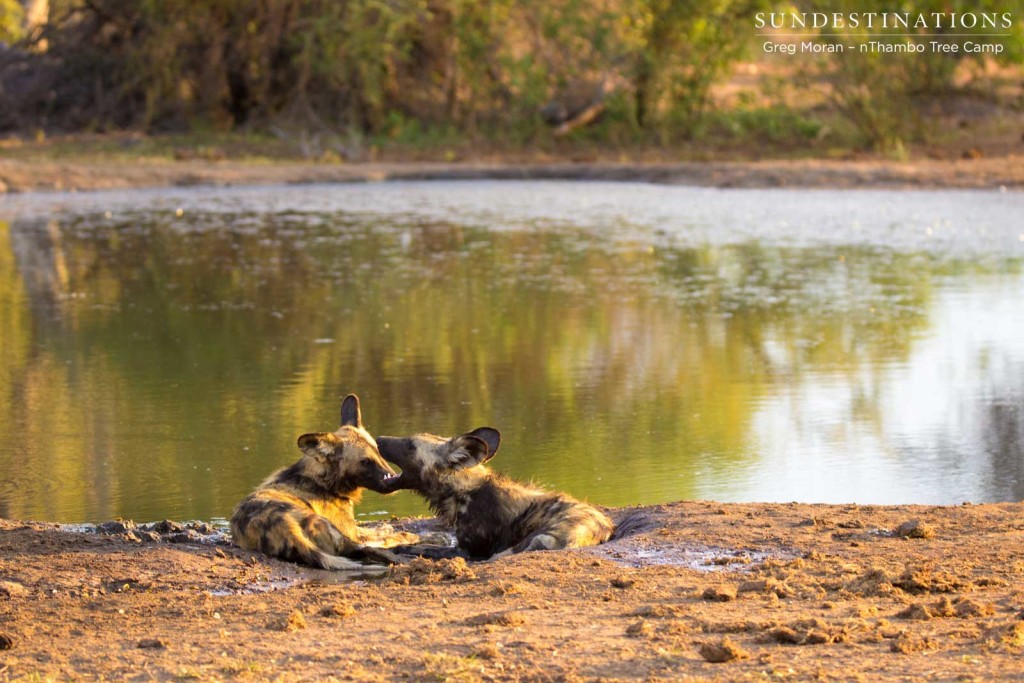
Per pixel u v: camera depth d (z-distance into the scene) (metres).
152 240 41.16
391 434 18.42
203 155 64.81
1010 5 63.50
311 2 70.88
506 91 71.00
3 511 14.94
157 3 68.94
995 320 26.81
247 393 21.12
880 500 15.35
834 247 38.09
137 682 8.14
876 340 25.19
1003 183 52.41
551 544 11.93
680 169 59.19
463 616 9.48
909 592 9.88
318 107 72.69
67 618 9.89
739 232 42.09
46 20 79.38
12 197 54.25
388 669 8.21
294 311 28.88
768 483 16.14
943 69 63.75
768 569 10.80
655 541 12.04
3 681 8.20
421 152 67.31
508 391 21.25
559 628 9.04
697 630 8.84
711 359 23.70
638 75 69.62
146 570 11.47
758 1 67.50
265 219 46.97
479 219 46.72
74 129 71.88
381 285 32.47
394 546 13.07
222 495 15.57
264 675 8.16
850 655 8.12
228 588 11.00
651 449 17.80
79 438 18.31
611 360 23.69
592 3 70.25
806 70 67.75
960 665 7.81
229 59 72.25
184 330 26.62
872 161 60.16
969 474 16.42
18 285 32.62
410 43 69.12
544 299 30.25
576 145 69.25
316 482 12.98
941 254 36.22
